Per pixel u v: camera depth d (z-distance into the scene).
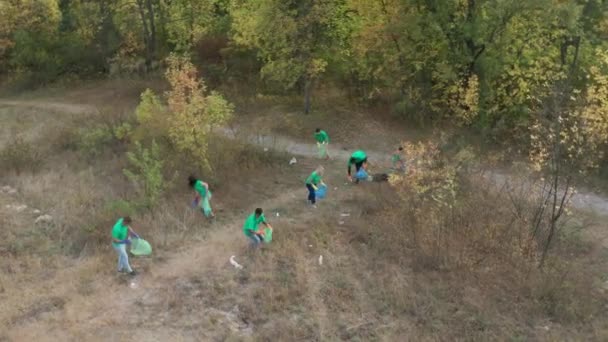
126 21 35.72
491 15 22.56
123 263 12.50
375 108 26.66
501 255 12.90
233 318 11.04
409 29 23.34
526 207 14.84
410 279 12.30
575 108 15.48
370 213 15.99
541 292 11.60
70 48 37.84
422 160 14.83
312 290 11.91
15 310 11.03
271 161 20.62
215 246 13.95
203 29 32.97
